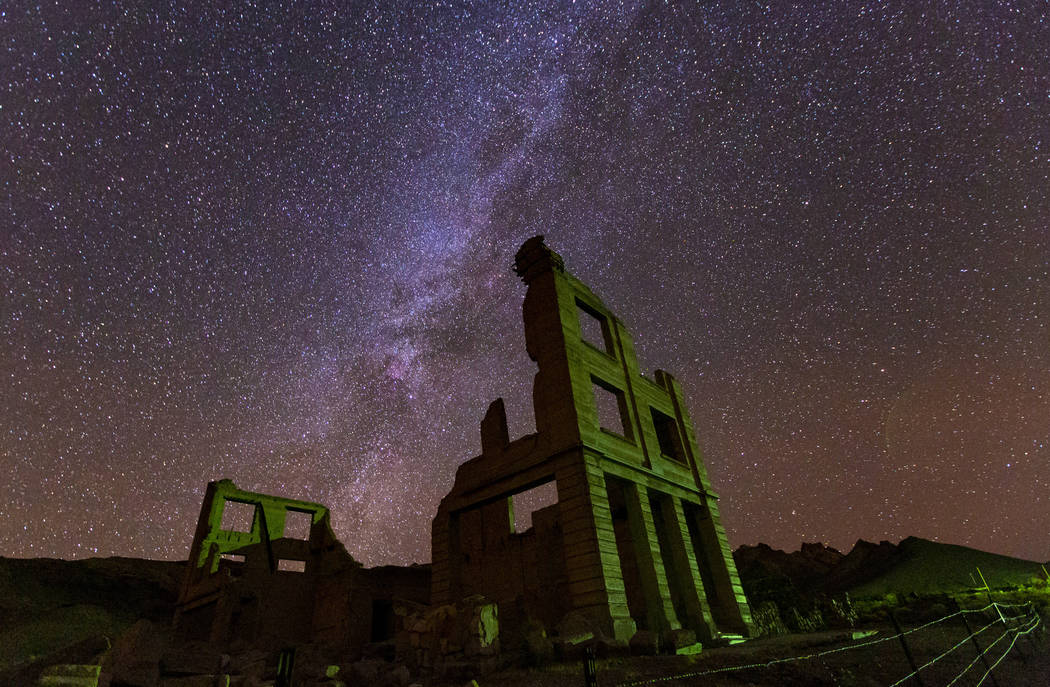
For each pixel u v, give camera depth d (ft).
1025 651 39.40
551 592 69.72
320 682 41.68
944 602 84.07
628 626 51.55
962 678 32.35
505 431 72.18
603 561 53.67
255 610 86.84
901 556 193.06
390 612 91.76
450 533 71.15
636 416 73.92
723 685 34.24
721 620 74.23
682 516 73.15
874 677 34.12
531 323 70.33
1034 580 109.70
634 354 81.76
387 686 41.22
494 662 43.01
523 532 78.95
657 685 34.91
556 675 39.60
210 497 109.40
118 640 32.24
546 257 72.59
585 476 57.52
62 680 16.75
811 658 39.17
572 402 61.67
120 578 149.07
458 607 47.70
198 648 73.41
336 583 90.94
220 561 97.09
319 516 118.93
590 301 77.20
